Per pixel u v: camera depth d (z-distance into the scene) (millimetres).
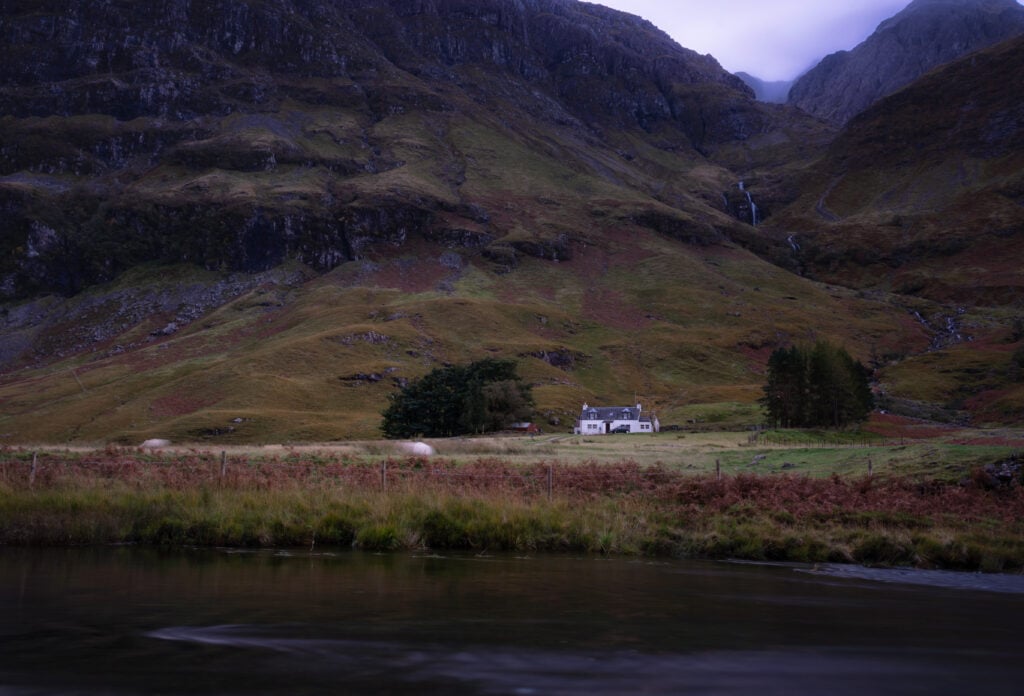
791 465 41781
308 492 25812
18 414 171750
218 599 14250
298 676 9758
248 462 36219
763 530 23781
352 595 14906
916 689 9750
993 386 169750
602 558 21672
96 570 17266
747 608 14664
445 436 114000
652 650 11328
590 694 9266
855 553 22562
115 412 161875
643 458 51594
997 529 24172
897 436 95375
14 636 11438
